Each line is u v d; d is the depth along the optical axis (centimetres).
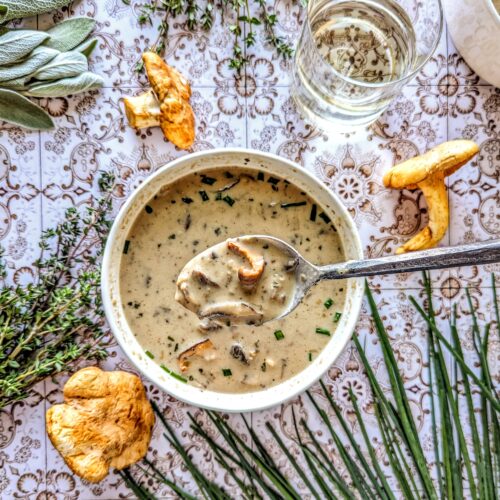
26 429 45
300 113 45
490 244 36
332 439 46
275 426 46
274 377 42
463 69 45
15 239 44
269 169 42
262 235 41
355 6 43
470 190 46
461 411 46
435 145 45
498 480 45
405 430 44
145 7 44
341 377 46
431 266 37
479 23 42
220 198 42
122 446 43
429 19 42
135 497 45
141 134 44
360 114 44
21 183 44
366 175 45
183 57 45
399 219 45
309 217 42
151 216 42
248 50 45
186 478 45
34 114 43
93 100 44
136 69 44
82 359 44
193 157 41
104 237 44
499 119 45
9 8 43
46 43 43
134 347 41
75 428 42
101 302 43
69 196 44
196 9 44
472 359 46
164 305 42
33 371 41
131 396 43
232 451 46
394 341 46
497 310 45
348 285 42
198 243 42
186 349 42
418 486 46
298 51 42
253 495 45
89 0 44
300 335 42
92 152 44
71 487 45
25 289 44
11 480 45
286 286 41
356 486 44
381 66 44
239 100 45
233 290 41
